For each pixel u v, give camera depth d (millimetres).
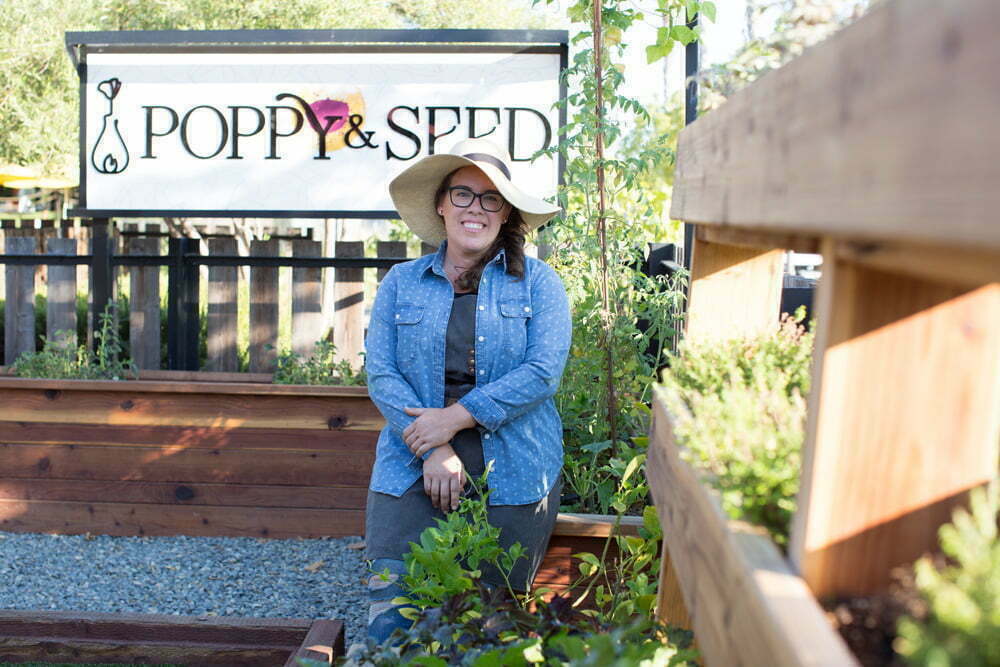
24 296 5469
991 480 1021
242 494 4547
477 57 4895
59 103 10508
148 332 5352
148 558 4312
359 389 4465
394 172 4977
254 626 2881
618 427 3789
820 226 927
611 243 3820
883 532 1037
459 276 3014
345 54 4949
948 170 658
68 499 4582
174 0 9820
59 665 2895
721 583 1168
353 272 5148
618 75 3773
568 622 2131
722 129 1481
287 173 5008
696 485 1359
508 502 2828
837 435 1031
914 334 1018
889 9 782
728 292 2096
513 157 4902
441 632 2010
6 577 4059
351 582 4070
